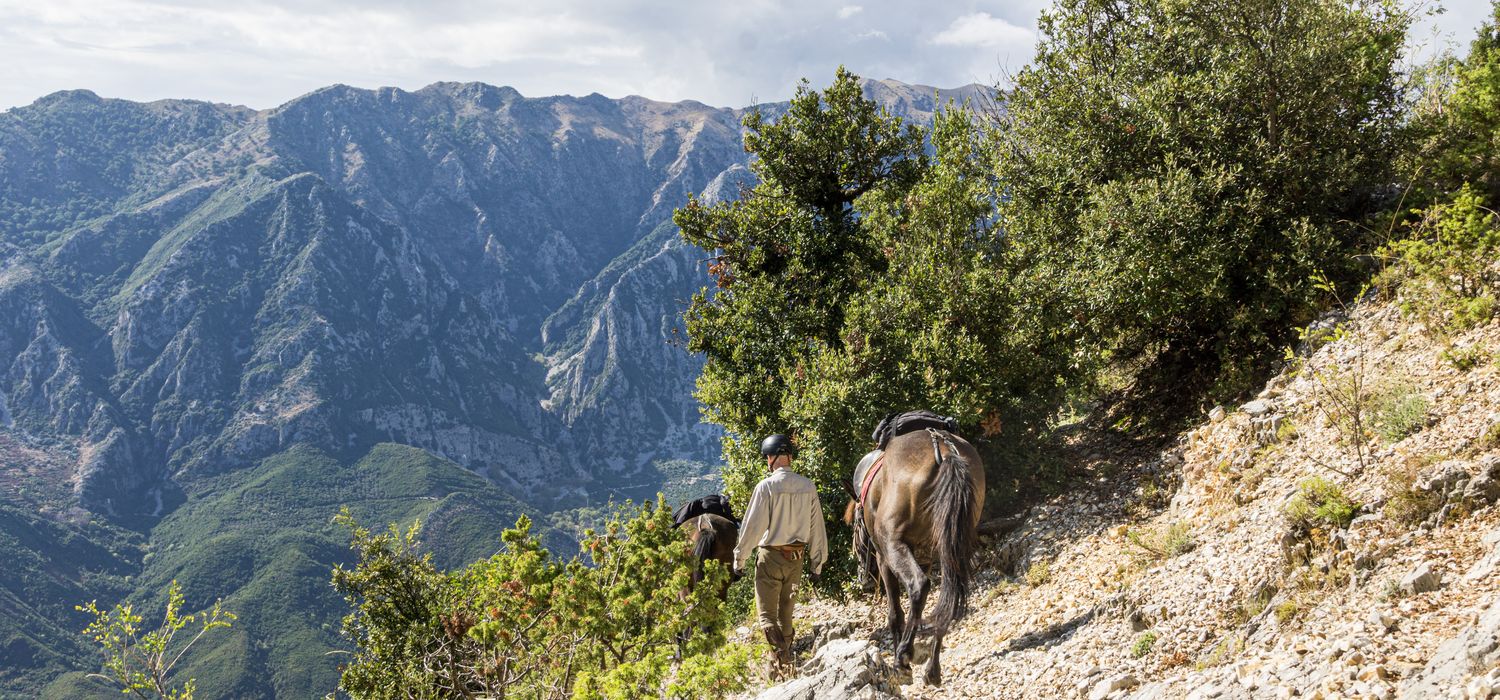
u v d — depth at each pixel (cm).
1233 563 629
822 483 1129
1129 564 776
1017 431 1151
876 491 675
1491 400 624
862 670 572
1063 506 1059
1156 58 1345
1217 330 1173
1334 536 566
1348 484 638
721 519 1184
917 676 718
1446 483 537
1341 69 1168
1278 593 552
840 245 1568
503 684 857
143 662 1005
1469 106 1141
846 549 1117
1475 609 406
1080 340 1202
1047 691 605
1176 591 641
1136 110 1263
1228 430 923
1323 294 1062
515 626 822
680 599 789
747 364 1431
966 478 582
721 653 655
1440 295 841
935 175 1434
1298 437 796
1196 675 504
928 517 608
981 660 718
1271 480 746
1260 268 1127
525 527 842
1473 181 1113
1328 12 1185
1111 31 1504
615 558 849
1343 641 431
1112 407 1341
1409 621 430
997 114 1647
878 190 1594
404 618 1399
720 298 1522
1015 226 1376
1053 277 1243
